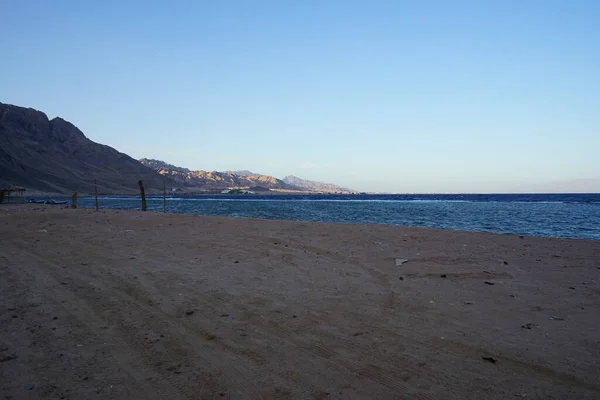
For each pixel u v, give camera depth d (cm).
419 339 554
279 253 1195
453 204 8019
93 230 1714
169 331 580
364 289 809
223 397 409
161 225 1902
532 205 7256
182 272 944
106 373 454
